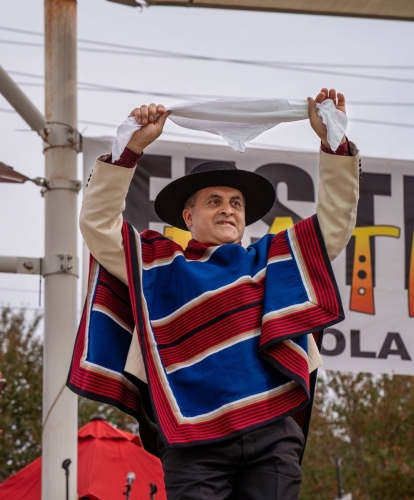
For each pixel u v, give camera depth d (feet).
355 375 81.61
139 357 13.92
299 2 31.53
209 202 15.51
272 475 12.89
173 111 14.32
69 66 30.50
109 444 38.19
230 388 13.01
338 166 14.40
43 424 28.19
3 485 38.17
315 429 81.46
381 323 34.04
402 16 32.45
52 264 28.89
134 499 35.76
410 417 79.82
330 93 14.35
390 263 34.73
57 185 29.43
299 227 14.66
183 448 13.05
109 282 14.58
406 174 35.73
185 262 14.34
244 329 13.50
